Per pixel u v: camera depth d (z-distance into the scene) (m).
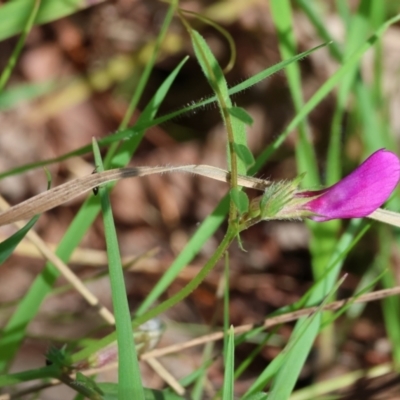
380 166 0.27
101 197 0.28
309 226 0.35
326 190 0.27
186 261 0.32
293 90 0.34
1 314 0.39
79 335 0.40
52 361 0.29
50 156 0.48
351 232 0.32
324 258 0.35
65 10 0.35
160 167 0.28
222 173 0.28
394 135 0.45
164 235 0.48
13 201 0.47
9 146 0.48
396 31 0.45
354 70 0.34
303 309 0.31
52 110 0.48
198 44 0.27
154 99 0.31
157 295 0.32
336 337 0.39
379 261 0.38
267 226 0.48
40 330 0.40
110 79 0.48
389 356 0.40
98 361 0.29
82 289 0.32
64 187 0.28
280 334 0.41
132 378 0.27
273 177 0.47
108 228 0.27
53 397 0.36
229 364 0.27
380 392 0.33
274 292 0.45
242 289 0.45
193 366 0.37
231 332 0.27
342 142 0.42
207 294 0.44
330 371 0.39
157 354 0.31
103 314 0.32
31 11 0.35
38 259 0.44
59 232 0.46
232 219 0.27
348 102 0.47
